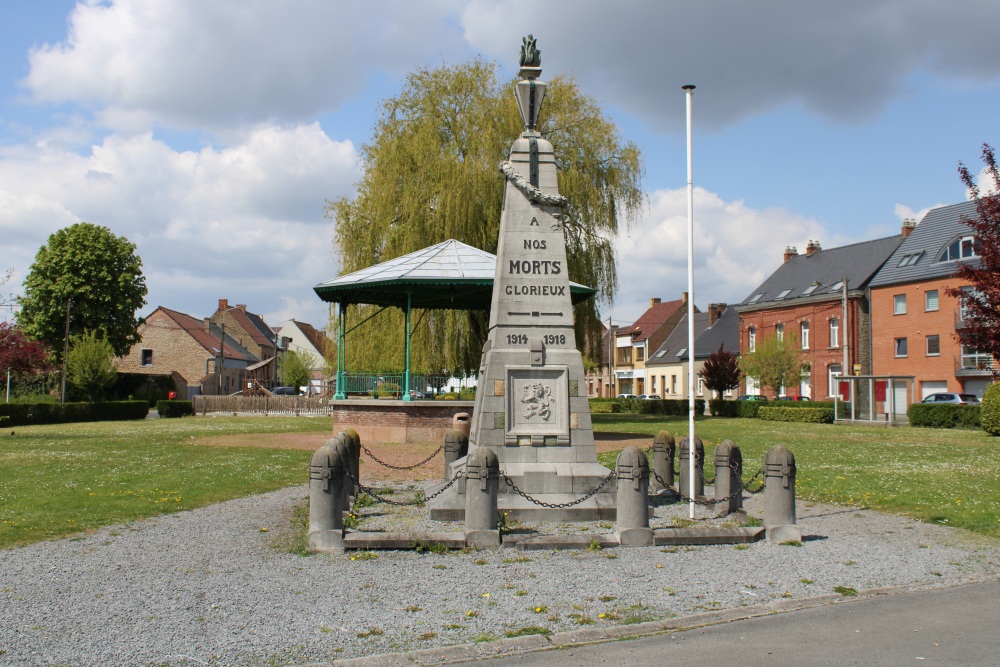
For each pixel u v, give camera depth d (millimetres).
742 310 61500
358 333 31188
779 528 10266
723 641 6523
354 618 7062
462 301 27844
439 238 30375
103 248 56125
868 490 14758
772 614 7305
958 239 46625
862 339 52062
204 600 7574
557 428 12406
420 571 8719
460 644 6418
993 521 11664
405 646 6383
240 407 56219
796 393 56438
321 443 26188
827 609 7445
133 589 7938
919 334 48125
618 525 10133
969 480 16062
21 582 8156
